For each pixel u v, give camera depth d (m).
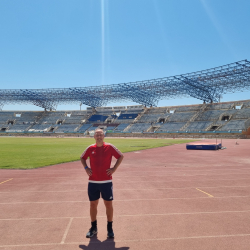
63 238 4.21
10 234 4.37
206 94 72.75
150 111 93.62
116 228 4.64
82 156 4.49
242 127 61.03
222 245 3.90
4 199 6.70
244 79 54.56
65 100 92.25
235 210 5.65
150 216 5.28
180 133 71.50
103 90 75.62
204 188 7.93
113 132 86.75
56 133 92.94
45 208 5.88
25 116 111.94
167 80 61.16
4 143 40.16
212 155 19.39
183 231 4.46
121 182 8.98
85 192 7.55
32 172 11.43
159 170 11.84
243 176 10.12
